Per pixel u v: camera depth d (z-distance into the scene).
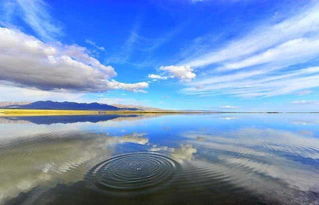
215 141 22.00
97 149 17.88
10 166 13.04
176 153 16.42
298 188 9.55
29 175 11.42
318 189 9.45
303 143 20.72
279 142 21.41
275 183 10.21
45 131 30.30
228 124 43.47
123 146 19.16
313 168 12.63
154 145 19.69
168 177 11.03
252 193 9.05
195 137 24.69
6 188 9.72
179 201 8.41
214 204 8.13
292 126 39.12
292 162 13.93
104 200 8.52
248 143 20.75
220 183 10.20
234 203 8.17
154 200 8.52
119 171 12.05
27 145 19.56
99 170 12.23
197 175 11.34
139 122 48.91
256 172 11.88
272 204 8.09
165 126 38.66
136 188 9.66
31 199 8.64
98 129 33.19
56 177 11.10
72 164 13.48
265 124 43.38
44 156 15.50
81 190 9.47
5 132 29.12
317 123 46.56
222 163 13.62
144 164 13.41
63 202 8.37
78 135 26.14
